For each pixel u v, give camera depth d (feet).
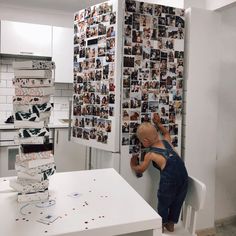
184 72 7.07
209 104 7.32
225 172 8.25
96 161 7.09
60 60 10.55
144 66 6.30
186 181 5.28
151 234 3.11
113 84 6.07
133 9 6.09
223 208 8.35
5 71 10.77
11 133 9.29
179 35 6.69
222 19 7.63
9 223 2.89
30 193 3.46
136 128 6.32
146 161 5.90
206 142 7.37
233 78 8.05
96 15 6.35
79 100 6.94
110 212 3.17
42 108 3.56
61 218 3.01
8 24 9.79
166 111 6.66
